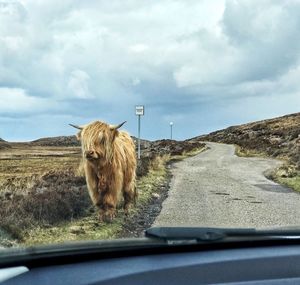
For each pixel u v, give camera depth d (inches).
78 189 537.3
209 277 86.5
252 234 110.3
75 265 88.7
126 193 478.9
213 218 506.3
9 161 2117.4
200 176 1092.5
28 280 80.0
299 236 107.4
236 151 2711.6
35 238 356.8
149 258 94.0
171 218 503.8
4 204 423.5
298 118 4525.1
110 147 406.3
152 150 2497.5
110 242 102.7
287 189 829.8
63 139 6092.5
